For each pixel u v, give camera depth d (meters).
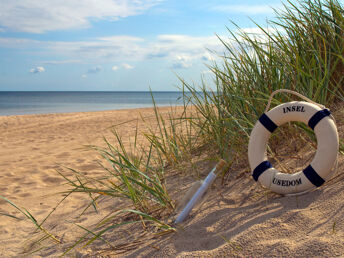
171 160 3.48
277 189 2.16
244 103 3.13
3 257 2.37
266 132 2.29
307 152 2.72
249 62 3.16
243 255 1.69
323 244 1.56
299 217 1.87
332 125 2.05
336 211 1.83
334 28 3.31
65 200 3.53
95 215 2.89
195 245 1.91
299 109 2.18
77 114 17.62
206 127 3.49
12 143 8.41
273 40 3.25
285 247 1.63
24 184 4.34
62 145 7.58
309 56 3.25
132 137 7.43
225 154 2.98
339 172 2.24
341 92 3.22
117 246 2.14
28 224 2.97
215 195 2.54
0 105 47.00
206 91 3.42
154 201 2.52
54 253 2.31
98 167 4.97
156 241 2.08
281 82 3.05
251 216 2.05
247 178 2.70
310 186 2.06
